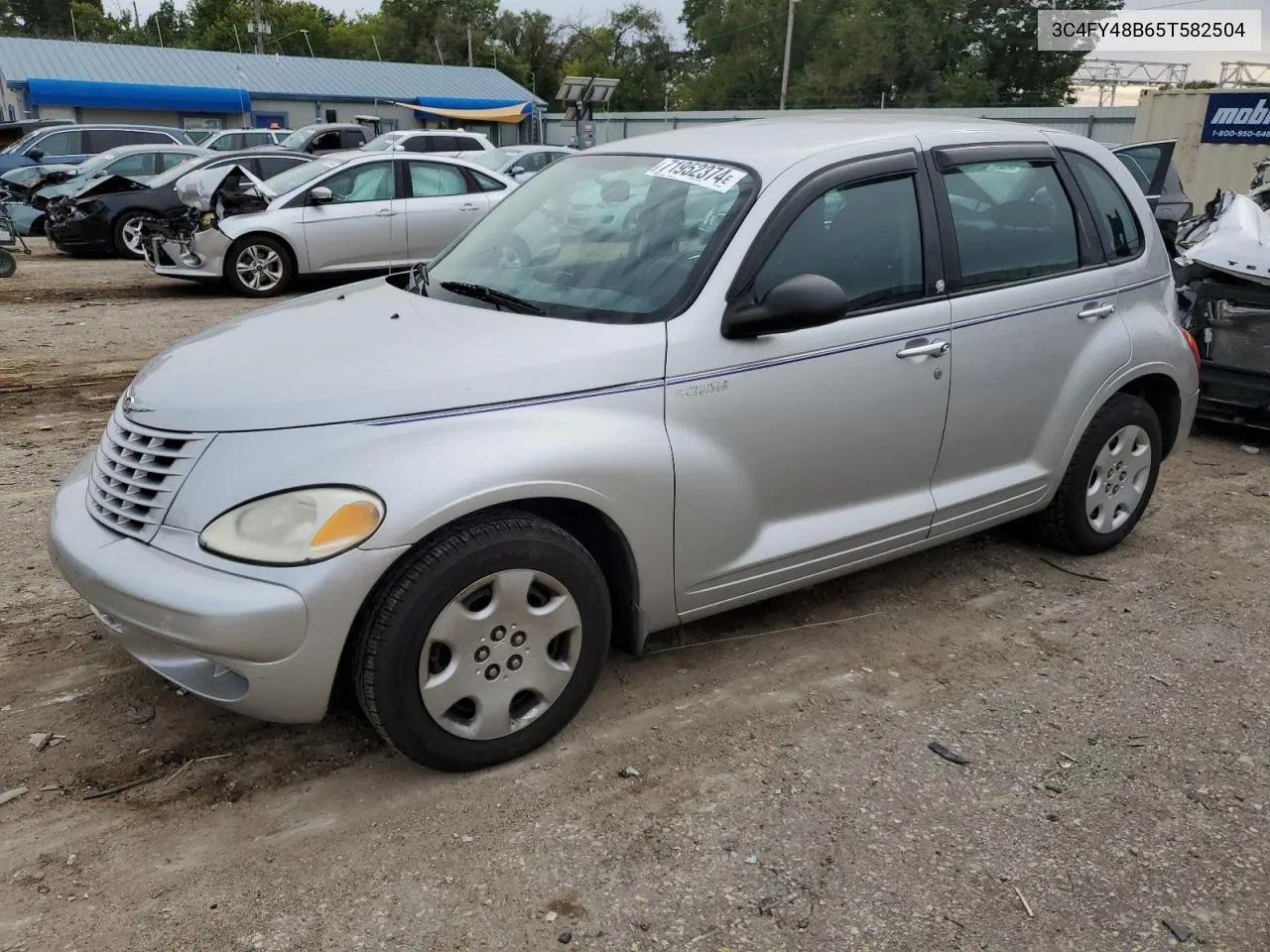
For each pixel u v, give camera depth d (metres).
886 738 3.24
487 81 44.38
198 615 2.55
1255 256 6.28
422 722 2.79
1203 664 3.75
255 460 2.69
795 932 2.44
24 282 12.52
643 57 77.19
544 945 2.38
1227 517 5.30
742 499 3.31
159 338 9.06
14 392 7.09
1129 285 4.45
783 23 60.06
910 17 50.06
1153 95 18.39
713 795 2.93
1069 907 2.54
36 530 4.62
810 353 3.38
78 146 20.25
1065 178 4.27
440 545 2.72
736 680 3.56
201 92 35.31
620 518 3.03
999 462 4.10
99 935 2.38
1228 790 3.01
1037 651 3.83
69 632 3.73
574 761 3.07
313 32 79.81
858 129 3.84
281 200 11.70
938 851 2.73
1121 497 4.64
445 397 2.81
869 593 4.28
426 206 12.27
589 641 3.07
